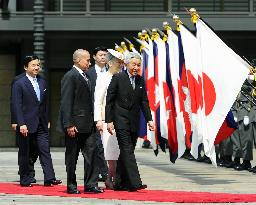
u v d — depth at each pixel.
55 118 40.22
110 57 17.33
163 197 15.34
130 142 16.58
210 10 40.94
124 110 16.45
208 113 19.20
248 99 22.20
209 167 25.27
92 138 16.25
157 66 24.47
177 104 21.77
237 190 17.14
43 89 18.45
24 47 39.44
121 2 40.84
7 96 40.28
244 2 40.88
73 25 37.62
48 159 18.25
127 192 16.50
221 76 19.11
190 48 20.64
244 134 23.22
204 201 14.66
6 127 40.38
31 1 39.53
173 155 21.92
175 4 40.88
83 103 16.12
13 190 17.08
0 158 30.91
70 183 16.23
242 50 39.69
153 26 37.66
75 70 16.20
